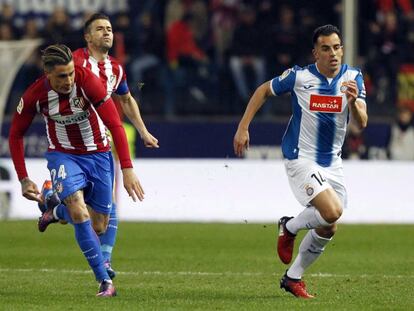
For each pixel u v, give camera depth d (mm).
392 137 74812
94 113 33844
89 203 35156
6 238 54406
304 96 32969
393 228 60656
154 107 78938
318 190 32344
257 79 79375
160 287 35625
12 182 64625
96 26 36156
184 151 74188
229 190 64688
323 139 33094
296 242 54781
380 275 40219
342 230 59375
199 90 79188
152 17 80000
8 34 78562
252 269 42219
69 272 40469
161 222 63125
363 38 80250
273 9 80562
